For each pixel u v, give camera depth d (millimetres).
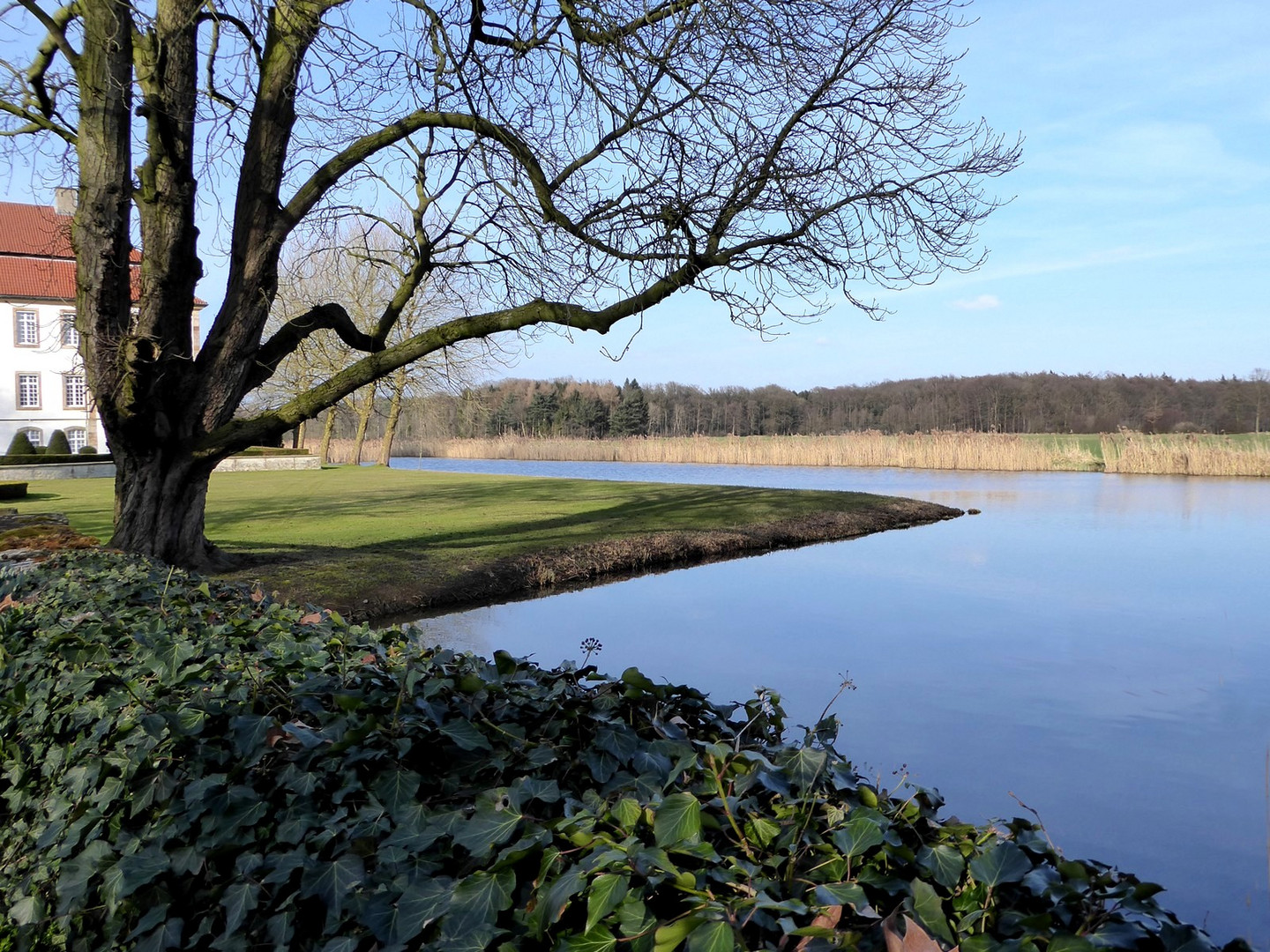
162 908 1951
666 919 1404
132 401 8242
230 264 8719
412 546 12734
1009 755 5500
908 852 1560
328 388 9008
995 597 10797
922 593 11008
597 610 9953
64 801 2463
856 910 1344
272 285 8852
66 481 25438
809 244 8320
